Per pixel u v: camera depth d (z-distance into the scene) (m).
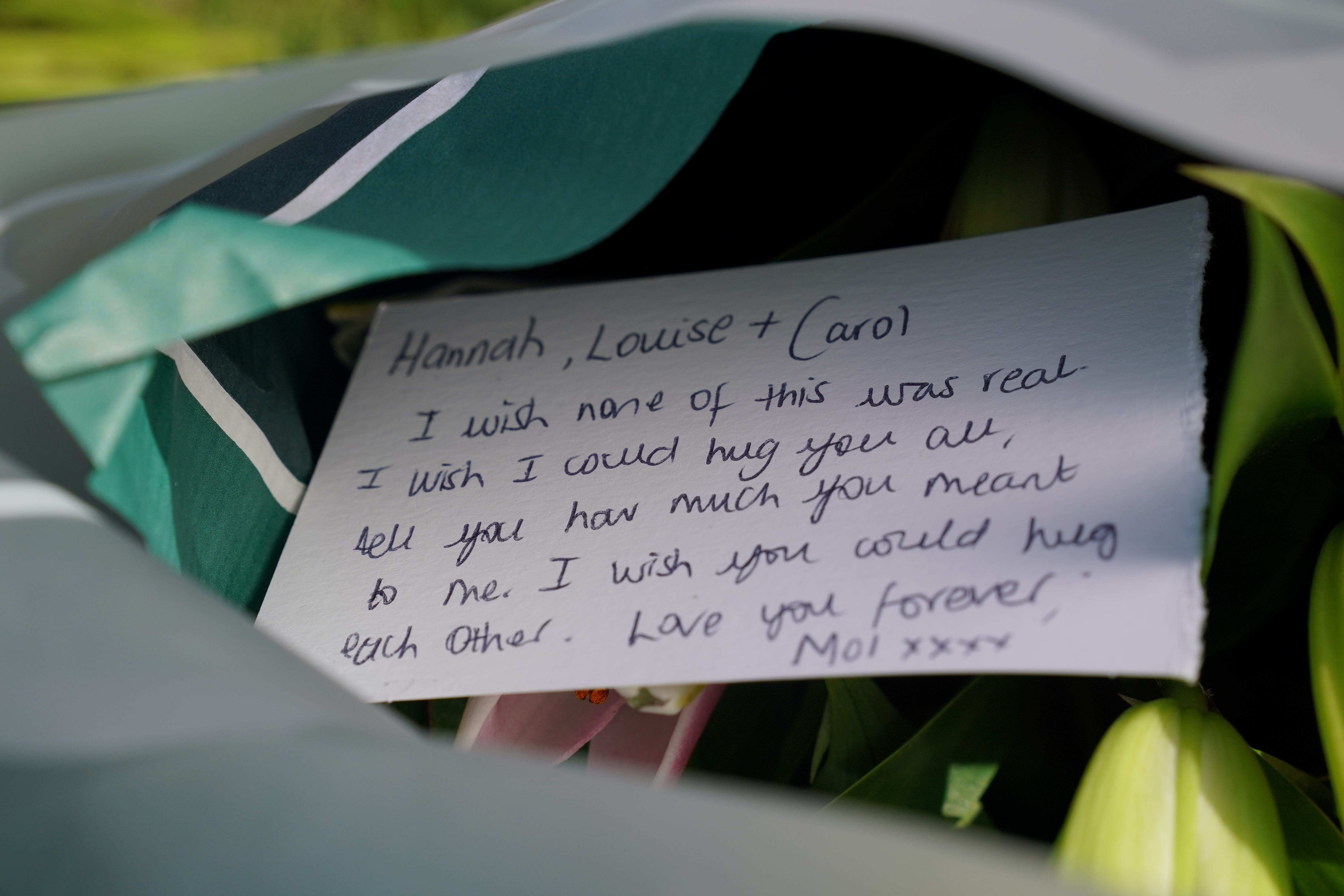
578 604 0.27
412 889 0.12
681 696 0.27
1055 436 0.26
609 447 0.31
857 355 0.31
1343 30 0.16
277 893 0.13
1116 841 0.20
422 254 0.20
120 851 0.13
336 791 0.13
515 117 0.26
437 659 0.27
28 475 0.17
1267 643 0.28
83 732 0.13
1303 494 0.26
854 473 0.28
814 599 0.25
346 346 0.38
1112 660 0.21
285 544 0.31
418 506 0.31
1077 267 0.30
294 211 0.23
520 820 0.13
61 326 0.16
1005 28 0.16
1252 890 0.19
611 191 0.25
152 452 0.21
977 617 0.23
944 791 0.24
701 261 0.39
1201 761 0.21
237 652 0.14
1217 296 0.31
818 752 0.27
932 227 0.37
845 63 0.32
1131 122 0.15
